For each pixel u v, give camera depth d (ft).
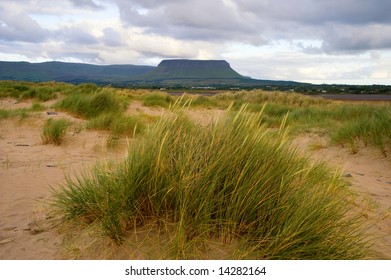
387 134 23.17
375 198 14.33
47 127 23.99
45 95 60.95
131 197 9.22
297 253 7.84
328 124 35.60
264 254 7.88
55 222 10.02
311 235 8.09
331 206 9.24
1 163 17.24
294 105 75.51
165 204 9.03
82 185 10.93
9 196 12.34
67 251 8.38
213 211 8.75
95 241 8.71
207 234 8.41
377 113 29.17
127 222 9.04
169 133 10.32
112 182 9.97
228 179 9.08
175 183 9.00
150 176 9.31
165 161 9.49
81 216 9.89
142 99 65.92
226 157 9.22
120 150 21.44
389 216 12.12
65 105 35.45
